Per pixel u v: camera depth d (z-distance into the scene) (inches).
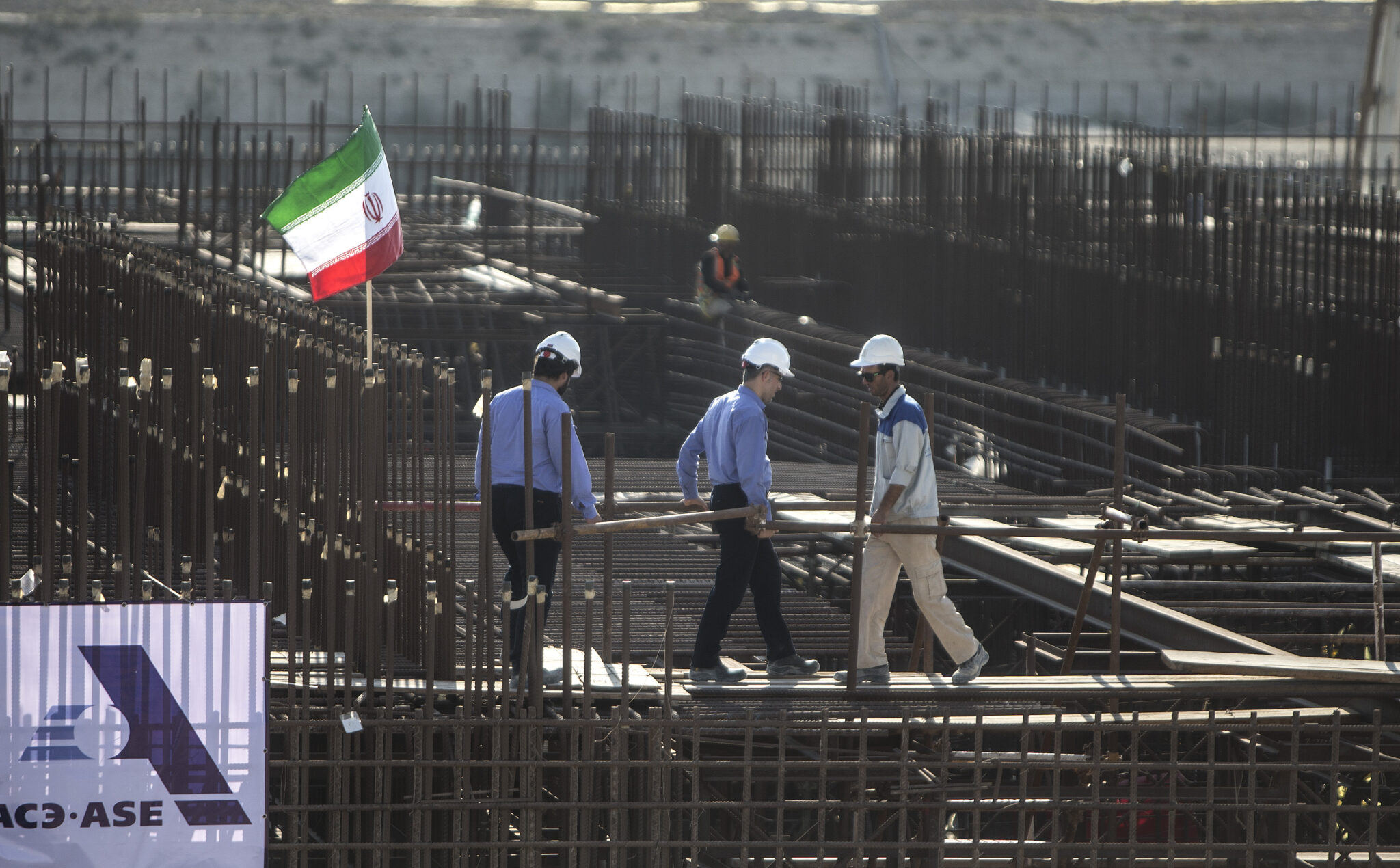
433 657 1021.8
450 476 1155.9
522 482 1165.1
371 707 1023.6
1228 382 2324.1
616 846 1029.8
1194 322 2374.5
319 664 1156.5
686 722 1031.0
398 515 1387.8
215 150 2908.5
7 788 909.8
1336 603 1592.0
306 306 1391.5
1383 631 1261.1
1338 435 2289.6
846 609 1812.3
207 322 1316.4
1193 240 2391.7
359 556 1167.0
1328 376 2290.8
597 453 3134.8
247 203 3531.0
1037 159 2738.7
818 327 2942.9
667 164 3887.8
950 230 2935.5
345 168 1087.6
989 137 2893.7
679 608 1515.7
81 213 2249.0
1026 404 2436.0
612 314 3171.8
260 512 1234.0
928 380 2684.5
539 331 3132.4
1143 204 2496.3
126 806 924.6
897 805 1045.8
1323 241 2413.9
